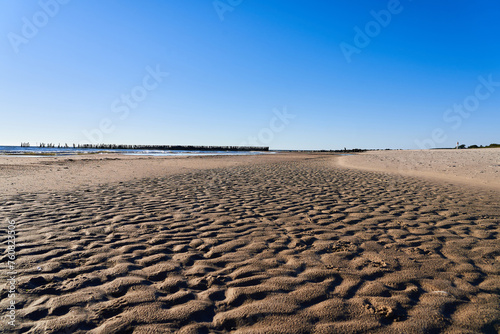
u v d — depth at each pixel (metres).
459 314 2.01
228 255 3.09
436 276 2.60
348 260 2.96
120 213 4.82
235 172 12.77
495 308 2.07
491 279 2.54
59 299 2.13
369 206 5.65
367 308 2.07
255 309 2.05
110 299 2.16
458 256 3.07
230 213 5.00
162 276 2.56
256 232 3.92
